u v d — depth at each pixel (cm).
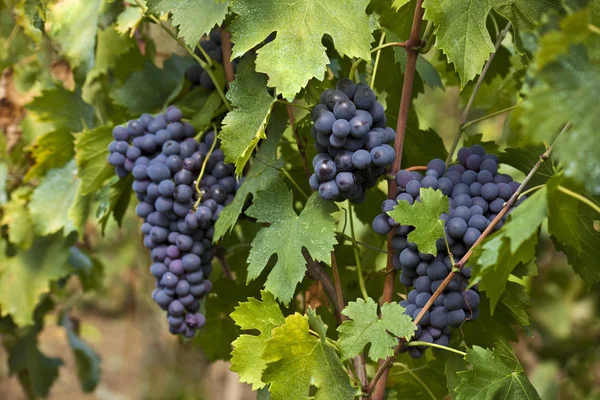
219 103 126
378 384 118
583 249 120
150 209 124
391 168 117
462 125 126
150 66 135
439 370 128
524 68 122
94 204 159
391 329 111
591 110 100
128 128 124
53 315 182
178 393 288
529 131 101
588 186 101
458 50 114
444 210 113
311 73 112
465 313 115
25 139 154
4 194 151
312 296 126
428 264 114
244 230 138
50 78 147
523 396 113
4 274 150
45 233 139
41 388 164
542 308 197
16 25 153
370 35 114
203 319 123
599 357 195
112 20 141
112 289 332
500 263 108
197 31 118
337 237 123
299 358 112
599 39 102
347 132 112
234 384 242
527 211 106
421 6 116
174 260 122
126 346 327
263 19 114
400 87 129
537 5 115
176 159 122
